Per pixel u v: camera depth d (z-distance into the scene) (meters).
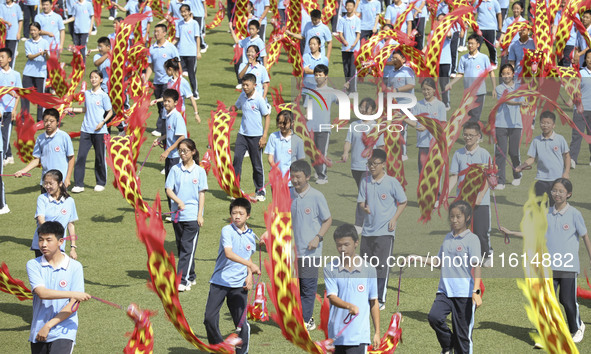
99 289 14.85
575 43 26.09
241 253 11.78
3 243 17.33
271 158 16.39
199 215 14.55
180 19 29.02
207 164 19.53
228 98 28.45
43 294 10.23
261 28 31.19
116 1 43.19
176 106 19.44
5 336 12.98
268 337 12.88
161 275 10.38
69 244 17.17
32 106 27.75
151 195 20.23
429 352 12.10
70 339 10.33
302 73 23.33
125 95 23.83
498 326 13.11
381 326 13.05
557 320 9.59
